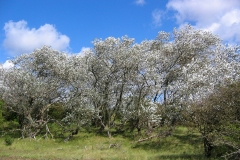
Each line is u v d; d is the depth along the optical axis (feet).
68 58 83.05
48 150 58.95
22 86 75.61
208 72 66.23
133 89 80.84
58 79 81.35
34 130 79.30
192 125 46.91
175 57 83.51
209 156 45.93
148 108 70.85
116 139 72.95
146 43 87.76
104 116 84.84
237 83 43.75
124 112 78.38
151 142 66.18
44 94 77.46
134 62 75.66
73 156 49.85
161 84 78.43
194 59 80.84
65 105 79.71
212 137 41.98
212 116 42.65
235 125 41.81
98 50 81.51
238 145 40.50
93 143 68.69
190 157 48.08
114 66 80.94
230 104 41.65
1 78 76.79
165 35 90.07
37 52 83.87
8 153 52.75
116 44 81.51
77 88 79.25
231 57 75.61
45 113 84.89
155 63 80.12
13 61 83.92
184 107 57.16
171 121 68.28
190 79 64.64
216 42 81.92
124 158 47.62
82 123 76.07
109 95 84.07
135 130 83.05
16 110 82.53
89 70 82.74
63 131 81.15
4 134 73.10
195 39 82.43
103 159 47.14
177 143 61.67
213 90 48.24
